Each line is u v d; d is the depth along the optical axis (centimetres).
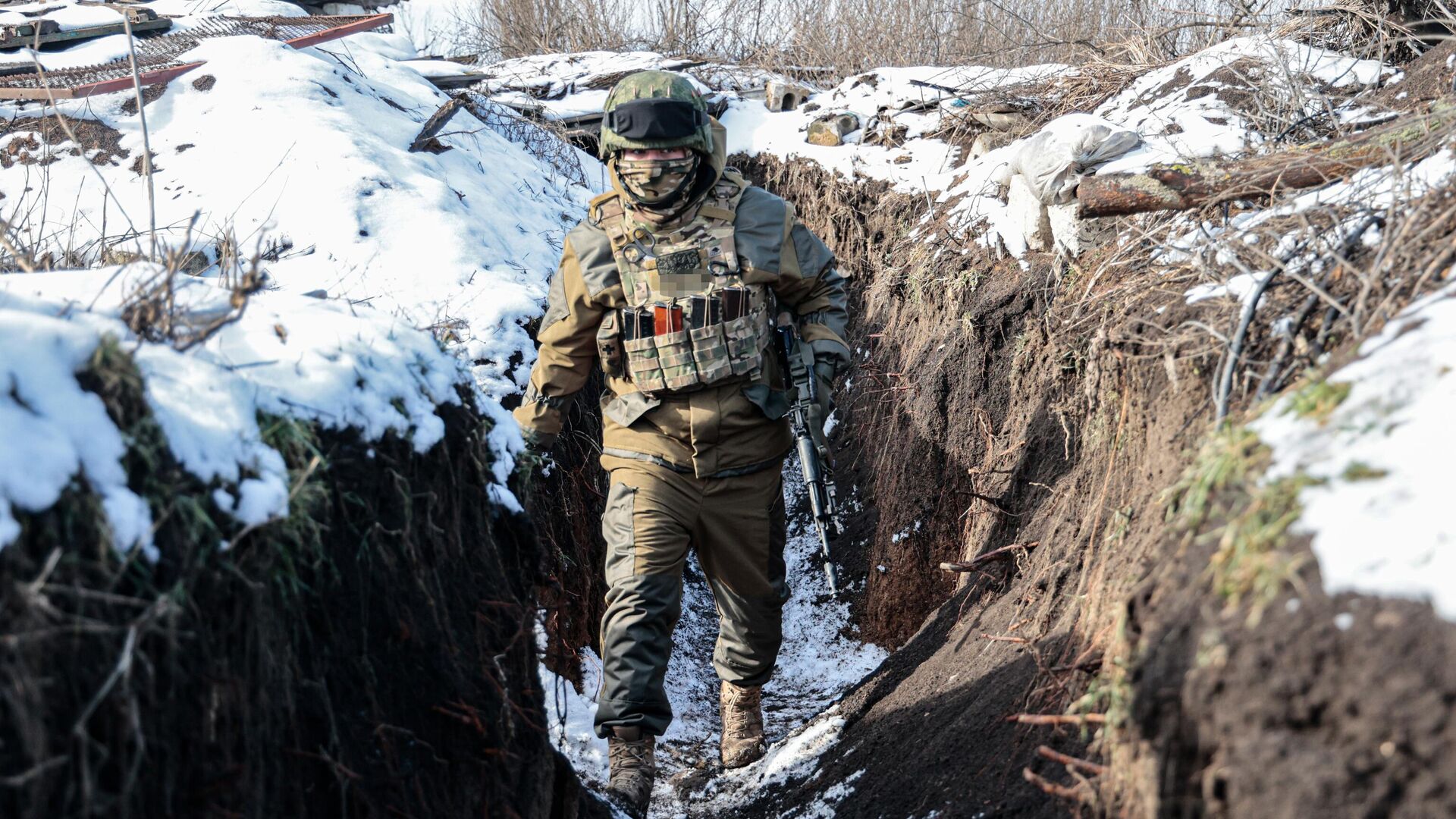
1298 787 128
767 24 1118
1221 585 151
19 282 192
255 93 570
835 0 1077
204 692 152
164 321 180
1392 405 153
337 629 186
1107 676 193
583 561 425
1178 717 150
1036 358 398
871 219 657
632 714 307
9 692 122
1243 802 134
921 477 470
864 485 543
